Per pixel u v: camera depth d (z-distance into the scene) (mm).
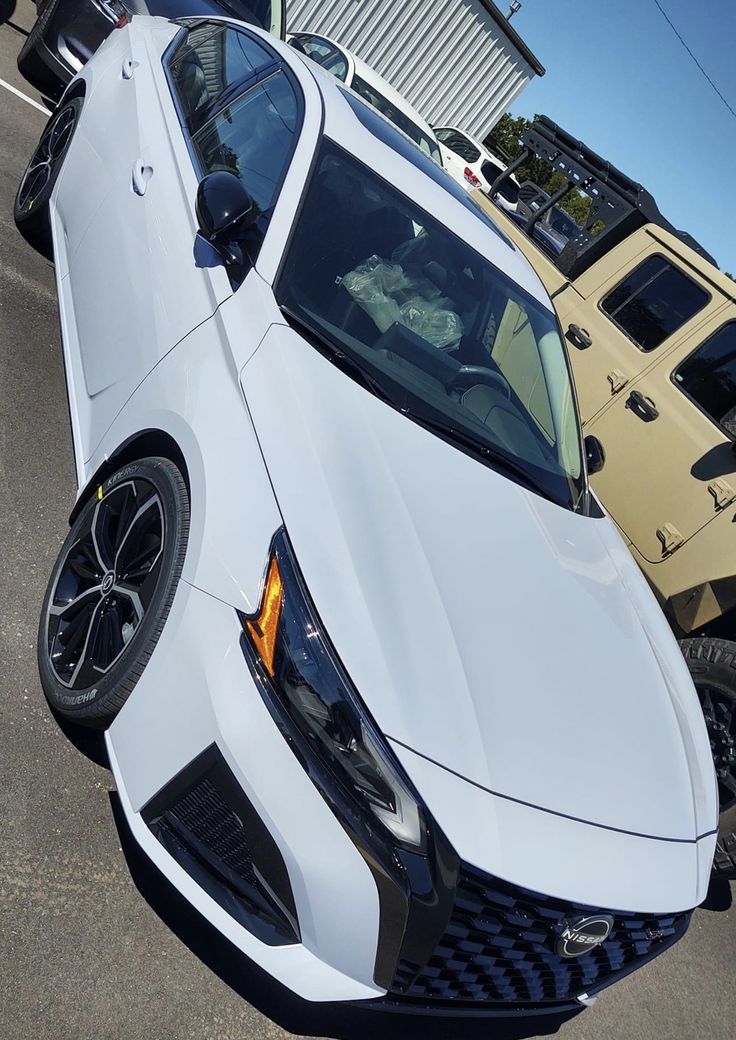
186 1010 2049
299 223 2713
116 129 3580
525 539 2633
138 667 2066
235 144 3109
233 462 2123
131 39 4074
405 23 13250
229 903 1979
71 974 1931
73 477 3238
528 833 1945
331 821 1835
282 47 3512
